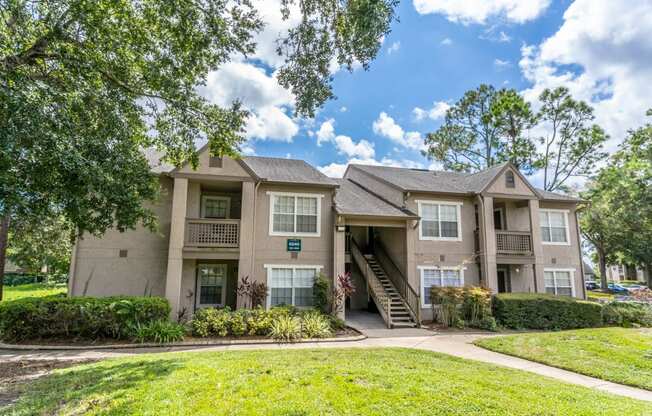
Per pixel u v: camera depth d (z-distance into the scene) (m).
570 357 8.56
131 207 9.17
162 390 5.22
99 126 8.54
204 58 9.73
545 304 14.32
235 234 13.54
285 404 4.77
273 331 11.04
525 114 28.81
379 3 6.40
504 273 18.12
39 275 32.53
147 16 8.91
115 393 5.15
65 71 8.50
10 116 5.94
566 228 18.42
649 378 7.05
